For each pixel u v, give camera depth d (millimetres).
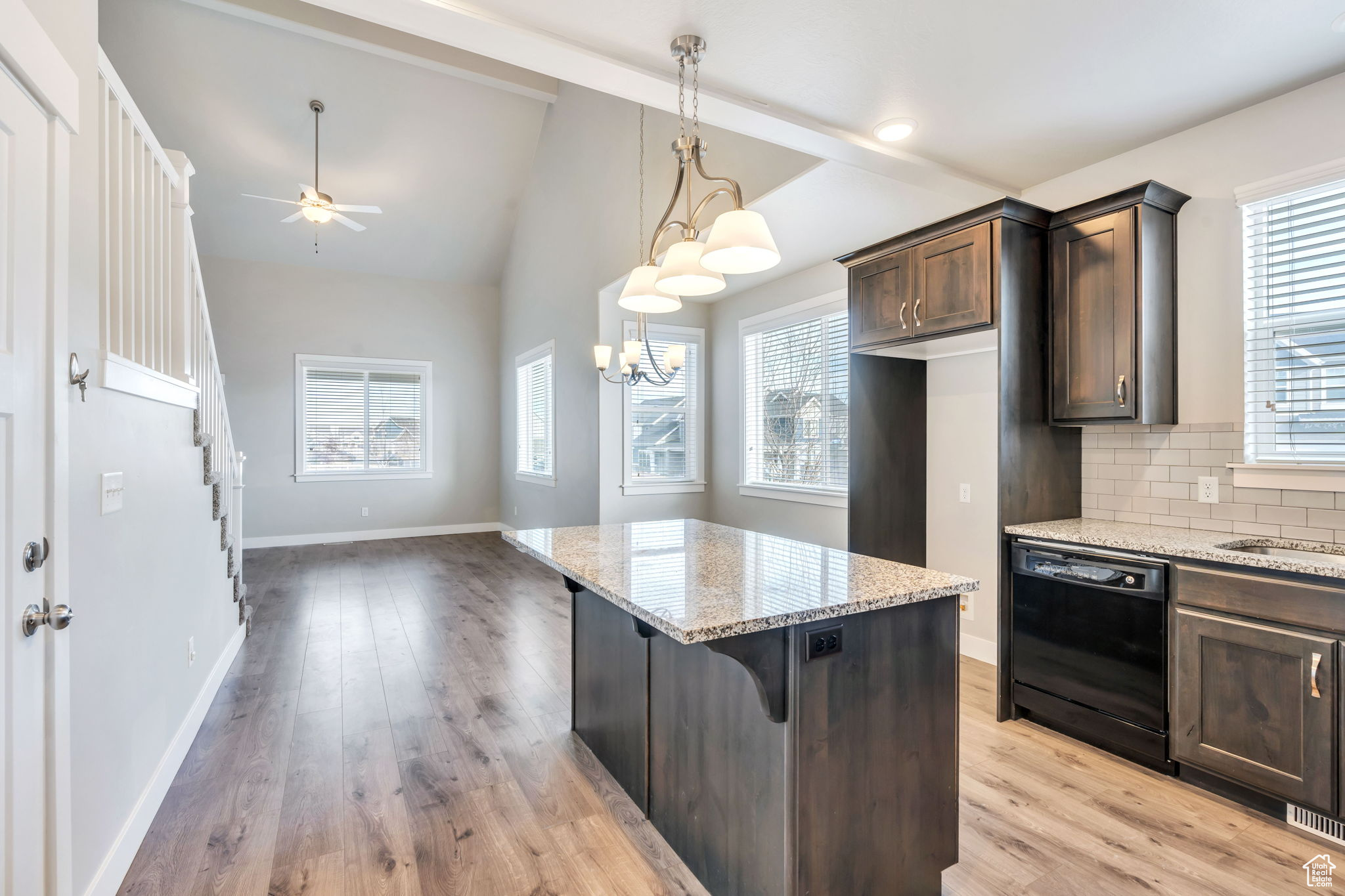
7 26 1197
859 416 3494
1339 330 2277
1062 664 2602
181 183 2643
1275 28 1947
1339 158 2219
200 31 5152
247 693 3115
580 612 2639
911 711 1668
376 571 5945
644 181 4723
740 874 1629
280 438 7324
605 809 2150
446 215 7270
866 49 2055
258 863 1860
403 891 1751
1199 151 2574
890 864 1630
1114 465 2902
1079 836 1973
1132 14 1881
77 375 1551
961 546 3637
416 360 7996
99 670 1693
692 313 5574
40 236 1357
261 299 7254
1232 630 2096
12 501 1256
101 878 1657
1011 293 2750
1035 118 2492
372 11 1835
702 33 1974
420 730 2725
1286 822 2031
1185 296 2641
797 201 3232
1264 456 2447
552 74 2182
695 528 2805
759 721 1562
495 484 8492
